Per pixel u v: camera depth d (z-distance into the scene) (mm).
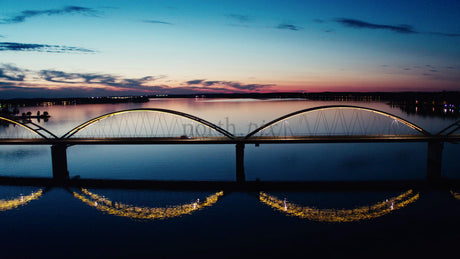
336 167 78812
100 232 43750
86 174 75250
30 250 39312
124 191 60812
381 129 174625
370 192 57500
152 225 45812
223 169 78500
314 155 95500
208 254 37812
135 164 85688
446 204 50562
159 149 108438
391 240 39969
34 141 72812
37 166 85500
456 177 66750
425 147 107312
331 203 52781
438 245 38438
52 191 61469
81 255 38062
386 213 47906
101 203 54562
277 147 110500
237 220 46938
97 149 110500
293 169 77562
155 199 56156
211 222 46375
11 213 50594
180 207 52281
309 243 39875
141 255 37875
